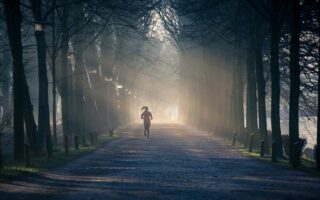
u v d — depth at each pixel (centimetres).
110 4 6191
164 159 5481
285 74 8506
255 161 5272
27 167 4234
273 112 5725
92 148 7019
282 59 7694
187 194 2816
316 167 4331
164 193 2852
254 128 7538
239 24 7000
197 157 5778
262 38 6538
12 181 3403
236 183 3366
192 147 7538
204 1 6650
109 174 3956
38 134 5828
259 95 6588
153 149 7088
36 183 3316
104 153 6284
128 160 5338
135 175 3884
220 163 5028
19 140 4825
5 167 4072
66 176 3791
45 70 5828
